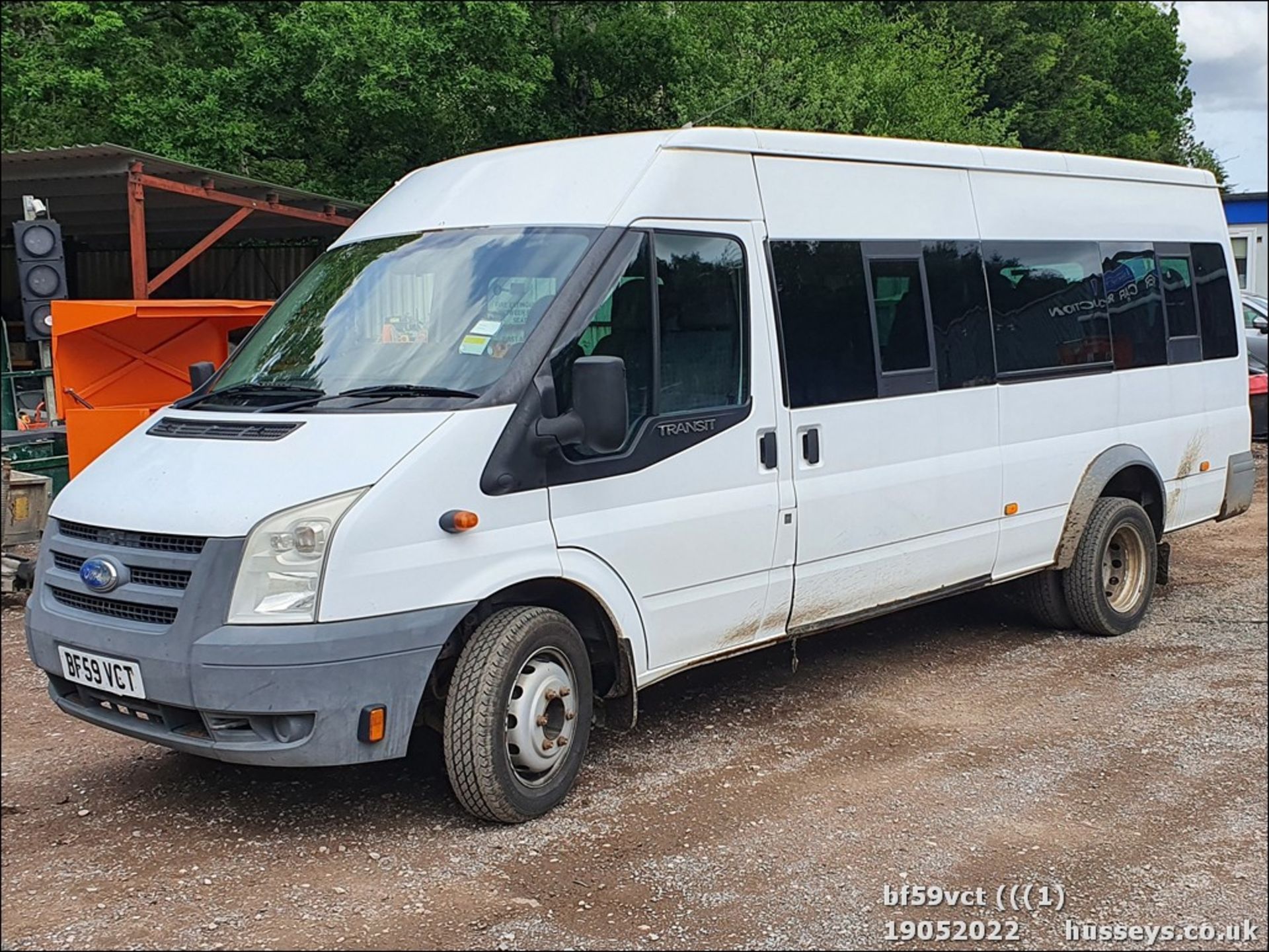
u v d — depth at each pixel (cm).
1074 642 755
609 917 407
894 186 635
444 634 441
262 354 538
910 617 814
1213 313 855
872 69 2162
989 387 671
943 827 482
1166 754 564
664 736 580
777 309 565
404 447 443
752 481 550
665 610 519
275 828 475
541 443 468
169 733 441
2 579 820
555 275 496
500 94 1670
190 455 466
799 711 619
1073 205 746
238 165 1662
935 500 638
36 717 608
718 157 551
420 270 527
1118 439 762
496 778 458
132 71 1689
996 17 3419
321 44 1573
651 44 1909
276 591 424
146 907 411
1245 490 877
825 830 477
